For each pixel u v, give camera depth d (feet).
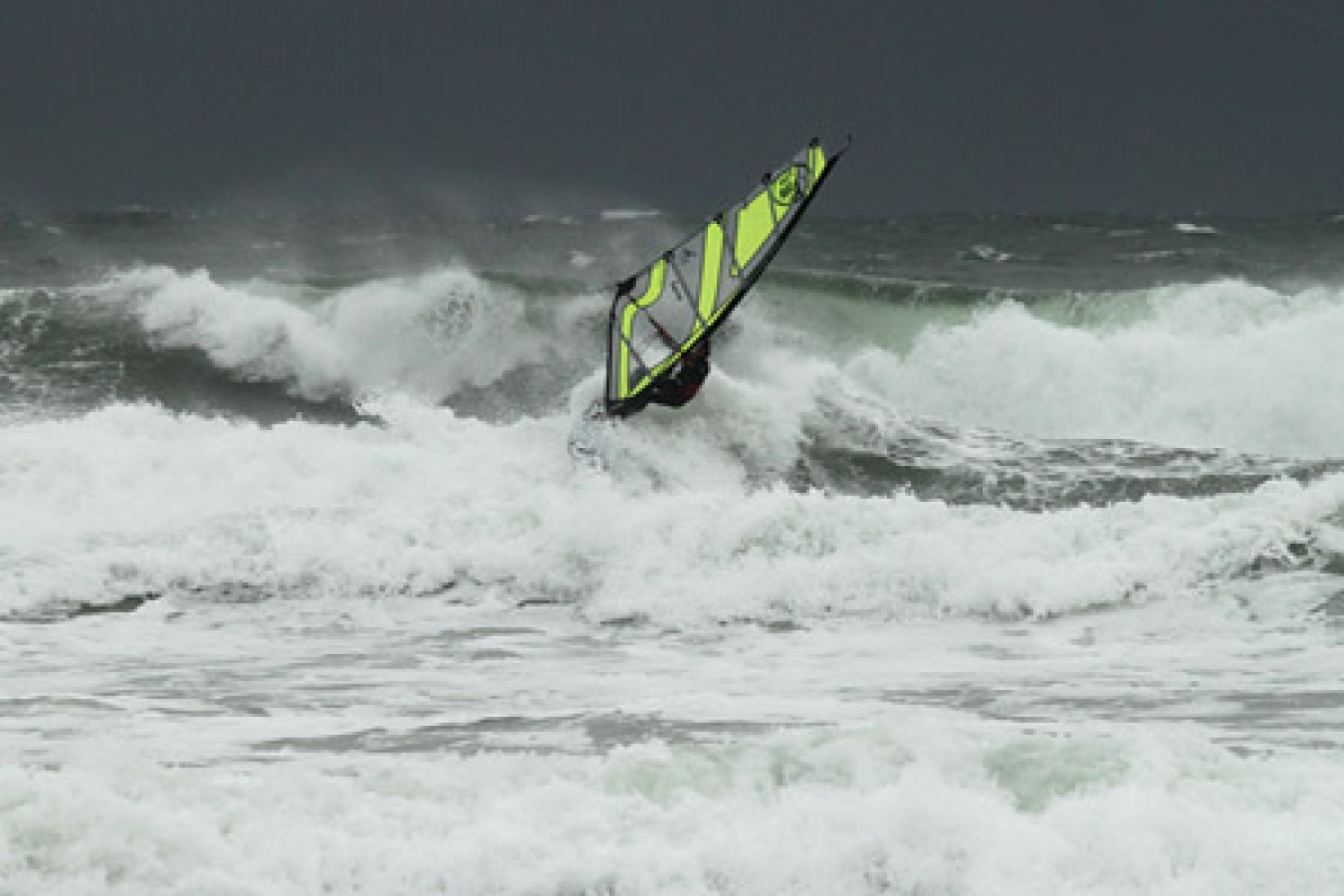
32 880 86.74
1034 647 169.68
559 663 169.58
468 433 260.21
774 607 189.47
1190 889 85.40
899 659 166.91
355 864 90.58
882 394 299.99
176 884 87.66
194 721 141.49
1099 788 96.53
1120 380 288.30
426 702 151.02
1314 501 190.90
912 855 89.25
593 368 309.42
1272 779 96.78
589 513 204.54
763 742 105.19
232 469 244.42
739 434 263.29
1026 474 255.91
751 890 89.04
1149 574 184.75
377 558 203.62
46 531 222.07
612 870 90.02
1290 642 164.35
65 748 126.82
